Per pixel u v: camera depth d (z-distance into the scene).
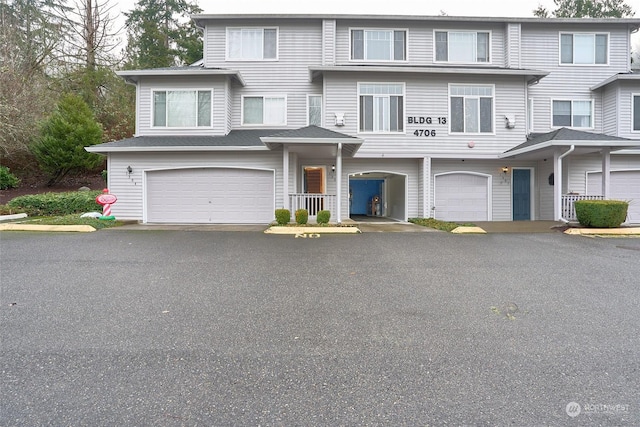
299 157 14.03
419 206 14.26
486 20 14.80
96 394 2.54
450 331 3.59
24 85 18.66
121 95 24.16
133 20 30.84
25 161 19.20
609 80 14.12
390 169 14.35
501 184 14.52
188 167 13.25
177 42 29.06
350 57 14.94
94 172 20.39
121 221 12.62
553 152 12.34
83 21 24.94
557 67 15.13
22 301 4.35
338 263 6.39
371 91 13.79
